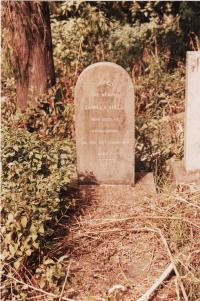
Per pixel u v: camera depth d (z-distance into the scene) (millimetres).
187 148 5094
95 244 4285
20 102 6184
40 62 6066
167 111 6395
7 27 5969
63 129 5684
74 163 5309
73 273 4004
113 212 4621
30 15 5930
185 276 3762
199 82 4953
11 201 4004
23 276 3896
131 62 7992
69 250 4215
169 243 4172
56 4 8766
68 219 4547
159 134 5672
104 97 4824
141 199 4785
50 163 4738
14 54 6039
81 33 8023
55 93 6074
